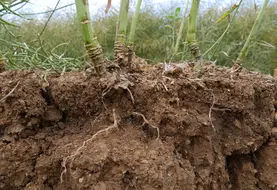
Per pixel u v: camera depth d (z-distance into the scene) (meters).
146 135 0.56
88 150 0.52
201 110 0.60
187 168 0.55
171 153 0.54
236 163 0.67
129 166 0.51
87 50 0.57
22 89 0.58
